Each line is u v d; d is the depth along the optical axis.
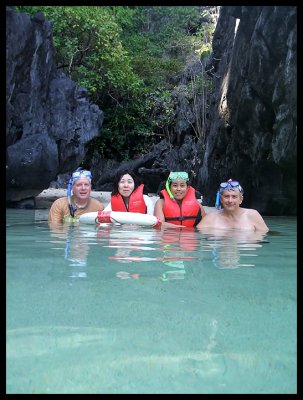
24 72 10.65
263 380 1.15
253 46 8.95
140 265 2.50
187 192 5.25
